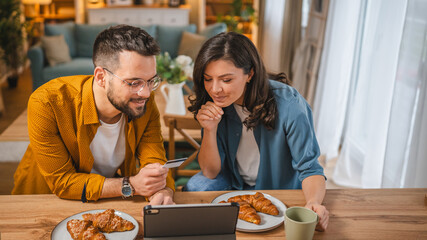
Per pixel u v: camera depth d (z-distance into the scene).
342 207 1.42
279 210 1.37
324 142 3.65
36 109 1.41
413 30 2.37
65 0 7.20
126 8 6.63
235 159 1.80
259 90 1.55
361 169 3.42
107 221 1.23
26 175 1.68
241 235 1.25
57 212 1.34
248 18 6.61
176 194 1.49
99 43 1.32
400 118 2.50
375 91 2.81
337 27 3.38
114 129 1.55
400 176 2.52
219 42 1.42
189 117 2.59
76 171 1.60
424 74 2.27
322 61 3.68
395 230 1.29
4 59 5.74
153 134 1.66
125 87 1.31
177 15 6.76
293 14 5.01
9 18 5.77
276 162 1.70
